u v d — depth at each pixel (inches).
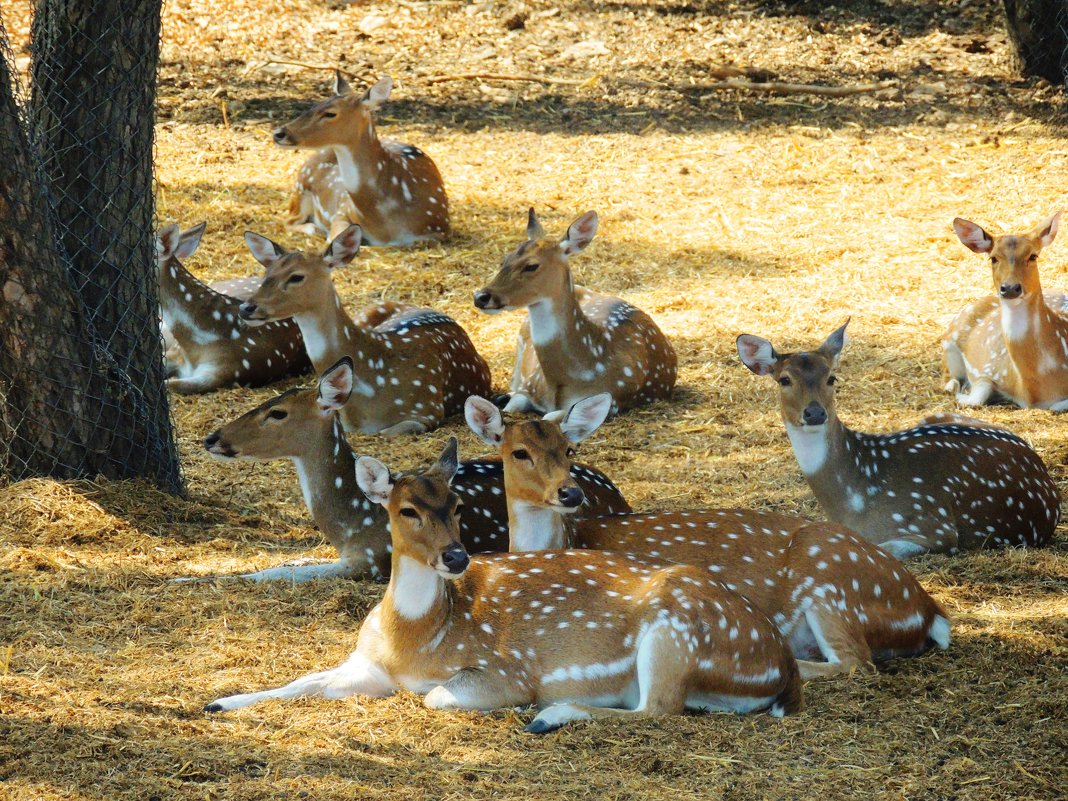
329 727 323.6
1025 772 306.7
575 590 345.7
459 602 346.9
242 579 422.6
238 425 433.7
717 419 602.2
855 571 365.1
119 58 476.1
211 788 289.9
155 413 494.6
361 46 1201.4
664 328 705.6
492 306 589.3
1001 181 893.8
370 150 813.2
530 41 1208.8
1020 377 592.4
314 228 852.0
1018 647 375.2
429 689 346.0
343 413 592.4
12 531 447.5
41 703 328.8
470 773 301.4
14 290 460.1
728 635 331.6
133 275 486.3
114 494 473.1
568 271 602.2
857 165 937.5
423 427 600.4
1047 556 459.8
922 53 1156.5
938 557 456.1
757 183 915.4
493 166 960.3
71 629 382.6
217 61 1157.7
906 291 741.3
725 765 307.1
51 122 476.1
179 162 943.7
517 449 382.6
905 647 371.9
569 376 606.9
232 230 836.6
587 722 326.0
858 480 460.4
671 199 891.4
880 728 328.5
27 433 469.7
